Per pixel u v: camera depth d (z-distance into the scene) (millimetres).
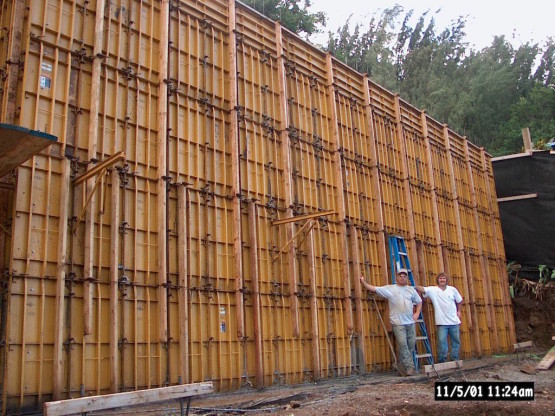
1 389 7020
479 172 20266
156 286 8750
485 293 18000
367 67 43156
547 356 13617
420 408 8203
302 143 12195
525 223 20719
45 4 8266
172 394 6574
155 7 9812
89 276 7879
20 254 7414
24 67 7883
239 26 11398
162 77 9453
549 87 46469
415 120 16688
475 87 44906
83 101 8492
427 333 14180
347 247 12531
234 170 10320
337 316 11945
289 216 11219
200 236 9562
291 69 12414
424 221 15789
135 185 8820
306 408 8125
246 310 10023
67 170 7957
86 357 7770
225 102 10633
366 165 13969
